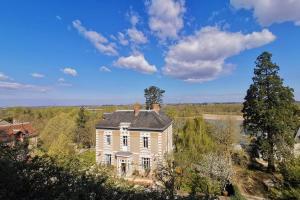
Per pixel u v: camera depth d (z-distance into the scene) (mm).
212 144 26594
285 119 28766
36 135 33750
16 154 5645
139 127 27375
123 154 27453
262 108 29453
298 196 12742
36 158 5371
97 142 29297
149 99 66000
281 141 28359
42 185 4465
